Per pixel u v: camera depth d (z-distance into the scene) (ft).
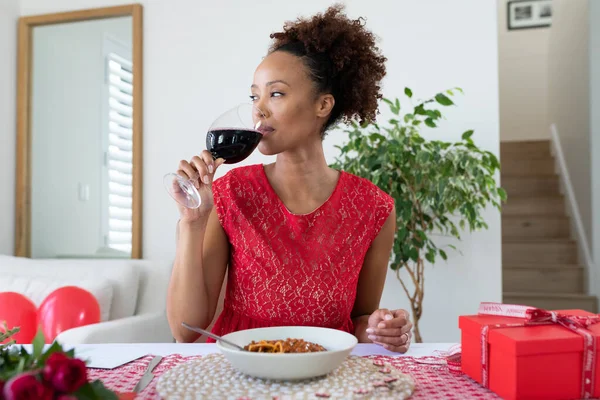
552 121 17.84
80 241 10.48
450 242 8.95
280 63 3.78
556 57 17.19
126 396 2.27
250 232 4.00
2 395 1.60
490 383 2.46
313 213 4.06
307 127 3.89
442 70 9.08
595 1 12.67
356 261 4.12
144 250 10.16
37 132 10.82
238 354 2.38
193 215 3.59
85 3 10.58
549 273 13.52
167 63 10.20
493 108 8.90
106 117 10.44
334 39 3.91
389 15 9.30
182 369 2.64
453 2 9.07
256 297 3.95
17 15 10.92
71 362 1.61
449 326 8.93
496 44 8.91
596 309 12.34
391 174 7.84
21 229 10.71
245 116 3.47
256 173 4.23
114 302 8.48
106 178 10.39
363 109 4.32
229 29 9.96
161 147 10.18
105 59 10.45
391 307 9.10
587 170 13.28
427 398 2.34
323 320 3.94
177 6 10.18
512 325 2.50
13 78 10.82
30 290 8.43
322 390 2.34
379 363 2.82
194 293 3.77
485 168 8.43
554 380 2.27
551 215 15.15
